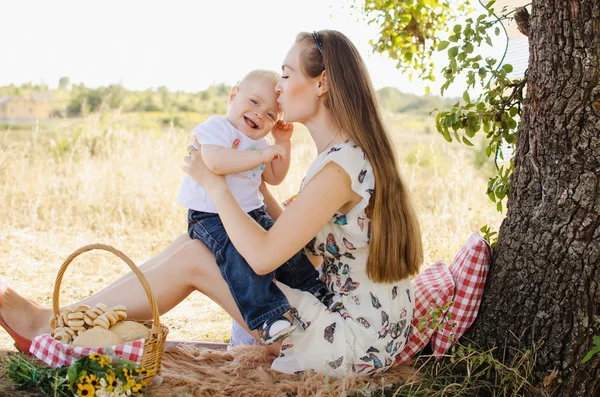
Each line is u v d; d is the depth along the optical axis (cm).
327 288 276
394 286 271
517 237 273
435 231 527
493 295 280
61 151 870
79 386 224
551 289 262
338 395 251
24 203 682
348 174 250
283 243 247
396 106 2269
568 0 246
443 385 271
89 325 252
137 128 952
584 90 248
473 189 643
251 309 256
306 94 266
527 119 271
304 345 262
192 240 282
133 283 273
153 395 249
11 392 240
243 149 289
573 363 259
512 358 271
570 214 256
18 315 275
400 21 523
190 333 390
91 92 2098
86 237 613
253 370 276
